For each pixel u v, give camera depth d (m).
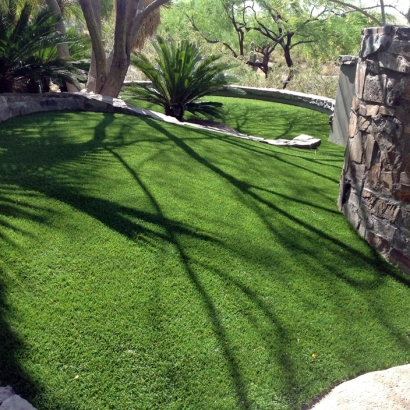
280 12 18.88
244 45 22.41
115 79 7.29
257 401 1.75
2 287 2.15
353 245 3.06
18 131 4.47
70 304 2.12
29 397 1.63
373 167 2.99
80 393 1.68
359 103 3.17
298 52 22.50
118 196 3.27
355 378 1.92
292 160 5.02
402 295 2.56
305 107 10.38
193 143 4.89
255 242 2.94
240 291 2.41
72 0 11.13
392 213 2.82
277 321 2.22
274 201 3.63
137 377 1.79
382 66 2.76
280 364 1.95
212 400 1.73
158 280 2.40
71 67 5.64
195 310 2.21
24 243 2.51
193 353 1.94
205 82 7.50
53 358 1.81
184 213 3.18
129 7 7.14
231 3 19.91
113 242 2.67
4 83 5.32
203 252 2.72
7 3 5.52
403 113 2.58
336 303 2.42
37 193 3.09
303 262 2.78
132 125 5.23
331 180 4.38
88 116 5.44
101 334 1.97
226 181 3.92
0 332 1.89
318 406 1.76
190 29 21.25
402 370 1.94
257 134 7.66
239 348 2.01
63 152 4.00
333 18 19.75
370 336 2.20
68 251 2.51
